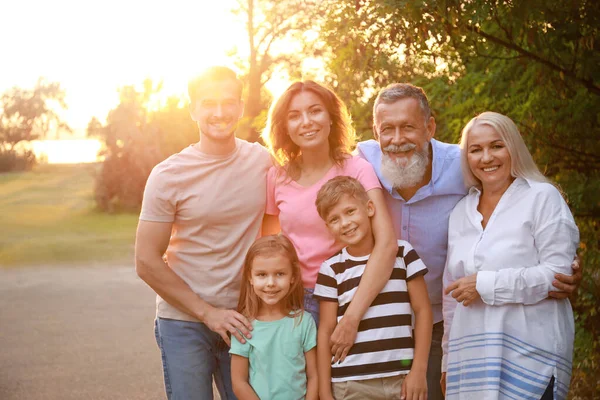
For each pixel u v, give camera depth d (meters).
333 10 4.85
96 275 16.53
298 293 3.52
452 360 3.41
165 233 3.73
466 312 3.38
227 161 3.74
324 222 3.54
